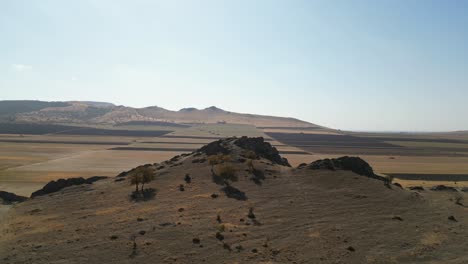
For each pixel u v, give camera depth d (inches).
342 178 2832.2
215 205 2170.3
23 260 1424.7
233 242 1585.9
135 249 1508.4
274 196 2389.3
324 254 1461.6
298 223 1856.5
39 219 2037.4
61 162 5433.1
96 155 6501.0
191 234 1675.7
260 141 4128.9
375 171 5172.2
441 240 1640.0
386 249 1524.4
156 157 6358.3
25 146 7657.5
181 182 2780.5
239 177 2861.7
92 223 1886.1
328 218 1946.4
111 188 2726.4
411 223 1891.0
